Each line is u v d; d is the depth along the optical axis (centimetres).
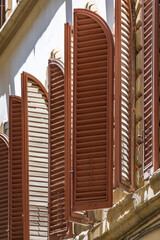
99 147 1545
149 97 1438
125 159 1520
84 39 1580
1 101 2552
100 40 1568
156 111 1400
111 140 1539
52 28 2144
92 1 1866
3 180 2066
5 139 2092
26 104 1892
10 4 2586
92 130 1553
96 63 1564
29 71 2305
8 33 2458
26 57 2338
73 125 1566
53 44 2125
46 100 1958
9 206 1916
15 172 1927
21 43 2384
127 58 1552
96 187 1537
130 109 1533
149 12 1468
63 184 1705
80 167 1552
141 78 1539
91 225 1670
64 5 2069
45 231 1878
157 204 1388
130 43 1559
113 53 1559
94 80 1560
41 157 1906
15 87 2422
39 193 1909
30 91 1933
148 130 1432
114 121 1630
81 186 1548
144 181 1483
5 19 2645
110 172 1531
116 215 1529
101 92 1556
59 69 1750
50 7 2170
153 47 1412
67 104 1638
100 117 1551
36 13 2270
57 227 1711
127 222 1491
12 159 1928
